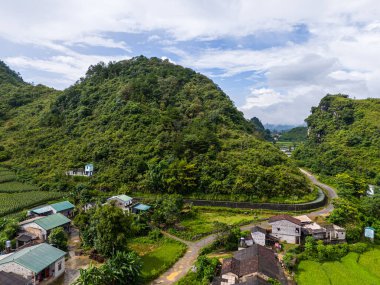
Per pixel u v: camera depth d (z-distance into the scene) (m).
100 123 129.38
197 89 154.38
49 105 163.75
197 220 82.50
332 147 154.00
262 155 107.00
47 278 54.09
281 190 94.38
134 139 115.69
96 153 112.44
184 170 97.50
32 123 151.25
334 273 56.94
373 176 125.94
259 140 126.31
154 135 116.25
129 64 181.12
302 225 73.19
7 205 88.31
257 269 50.34
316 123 190.50
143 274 55.09
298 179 99.69
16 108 176.00
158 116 125.75
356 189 108.44
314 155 161.88
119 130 120.75
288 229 69.31
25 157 124.38
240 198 92.75
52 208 83.19
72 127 135.62
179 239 71.69
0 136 143.50
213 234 73.50
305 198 94.25
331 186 121.44
